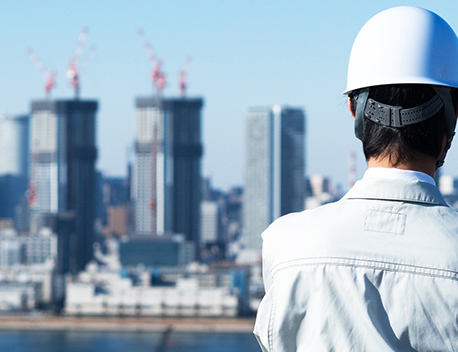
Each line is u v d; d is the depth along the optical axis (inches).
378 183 101.3
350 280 97.9
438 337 95.3
